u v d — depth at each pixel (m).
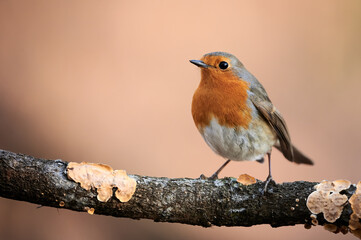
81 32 12.72
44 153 10.47
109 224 9.70
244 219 5.68
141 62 12.42
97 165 5.59
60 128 10.94
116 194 5.52
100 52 12.43
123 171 5.62
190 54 12.66
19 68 11.77
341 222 5.36
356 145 11.37
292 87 12.30
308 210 5.46
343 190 5.39
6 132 10.58
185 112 11.66
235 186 5.72
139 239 9.62
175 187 5.71
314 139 11.41
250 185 5.73
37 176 5.43
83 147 10.72
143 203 5.61
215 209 5.68
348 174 10.88
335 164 11.03
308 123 11.70
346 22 13.20
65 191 5.46
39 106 11.17
